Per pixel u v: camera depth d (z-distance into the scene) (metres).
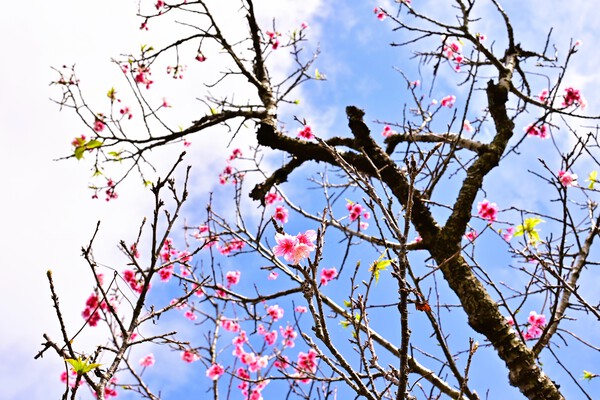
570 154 3.29
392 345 3.83
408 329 1.68
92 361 1.53
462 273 3.64
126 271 4.95
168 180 1.81
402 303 1.68
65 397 1.42
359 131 4.60
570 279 3.98
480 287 3.55
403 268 1.69
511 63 5.80
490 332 3.34
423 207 4.06
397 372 2.01
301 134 5.84
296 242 1.81
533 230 3.97
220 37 5.83
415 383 2.02
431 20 5.21
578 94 5.17
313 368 5.46
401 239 1.69
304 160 5.16
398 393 1.64
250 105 5.79
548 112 4.51
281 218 6.16
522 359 3.15
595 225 3.71
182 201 1.83
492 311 3.39
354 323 1.94
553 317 3.17
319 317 1.72
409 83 5.62
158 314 1.78
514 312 3.27
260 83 6.03
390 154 5.90
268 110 5.56
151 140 5.51
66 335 1.51
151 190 1.79
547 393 3.01
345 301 3.44
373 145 4.55
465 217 3.97
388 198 1.74
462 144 4.98
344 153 4.72
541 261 3.11
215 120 5.59
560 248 3.21
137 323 1.70
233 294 4.71
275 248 1.83
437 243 3.88
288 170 5.22
